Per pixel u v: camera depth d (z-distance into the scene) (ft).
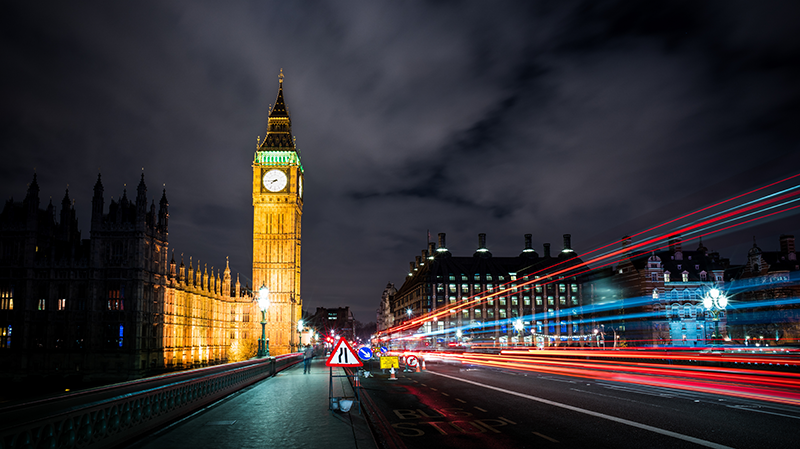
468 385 97.35
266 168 444.96
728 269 403.13
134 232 276.41
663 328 372.99
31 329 272.31
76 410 31.40
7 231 279.90
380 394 83.10
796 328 328.90
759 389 81.30
